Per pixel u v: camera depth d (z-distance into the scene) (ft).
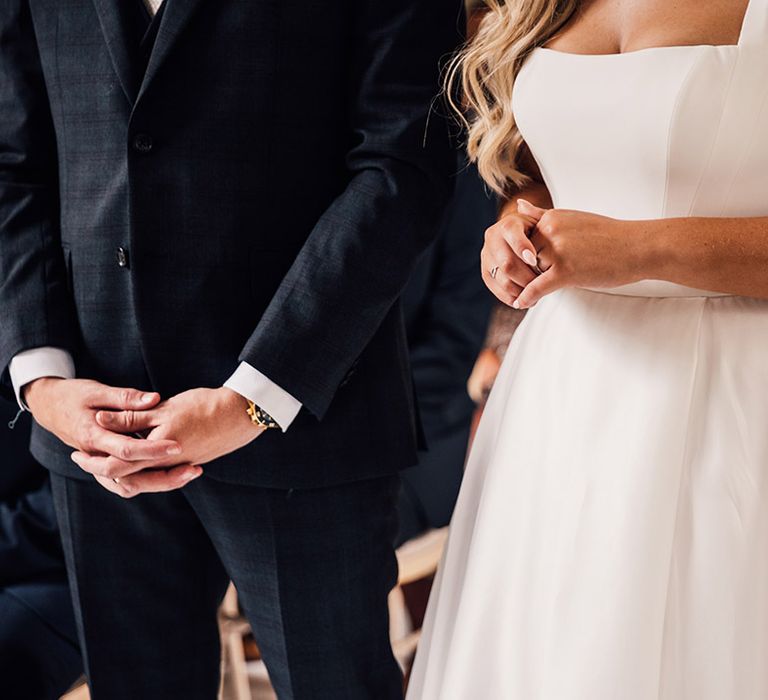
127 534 6.92
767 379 5.49
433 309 10.07
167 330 6.40
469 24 6.73
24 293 6.71
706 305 5.70
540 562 5.88
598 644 5.44
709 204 5.52
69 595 8.34
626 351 5.79
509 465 6.15
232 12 6.18
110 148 6.47
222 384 6.48
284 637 6.82
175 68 6.21
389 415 6.77
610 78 5.65
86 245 6.62
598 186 5.90
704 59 5.35
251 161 6.31
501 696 5.93
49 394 6.54
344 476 6.59
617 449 5.65
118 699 7.10
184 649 7.13
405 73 6.37
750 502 5.38
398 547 9.52
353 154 6.42
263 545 6.70
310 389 6.22
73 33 6.51
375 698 6.89
